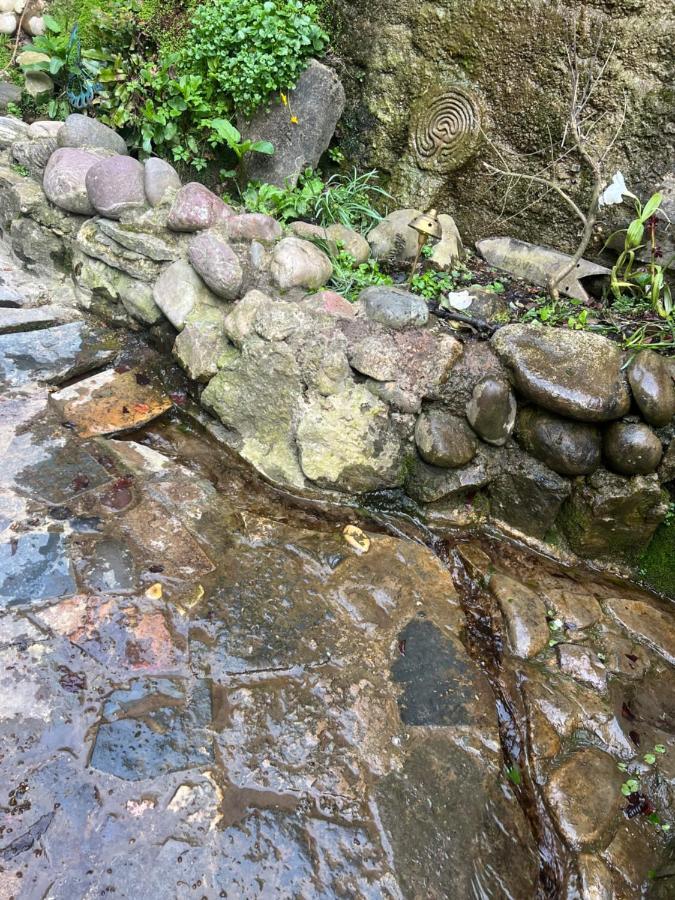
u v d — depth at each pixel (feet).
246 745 6.56
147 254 11.68
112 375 11.50
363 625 8.10
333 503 10.19
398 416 9.86
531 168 12.19
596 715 7.67
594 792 6.86
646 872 6.33
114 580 7.83
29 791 5.80
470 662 7.96
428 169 13.20
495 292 11.60
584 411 8.88
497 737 7.16
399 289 10.79
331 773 6.49
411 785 6.55
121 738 6.34
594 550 9.89
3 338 11.59
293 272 10.58
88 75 15.17
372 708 7.16
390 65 13.30
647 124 10.85
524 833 6.47
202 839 5.77
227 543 8.79
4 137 14.88
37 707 6.40
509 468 10.00
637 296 11.26
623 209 11.32
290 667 7.38
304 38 12.98
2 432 9.73
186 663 7.16
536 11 11.19
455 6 12.03
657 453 8.98
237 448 10.59
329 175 15.11
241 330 10.42
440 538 10.05
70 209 12.65
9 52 17.63
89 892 5.29
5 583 7.48
